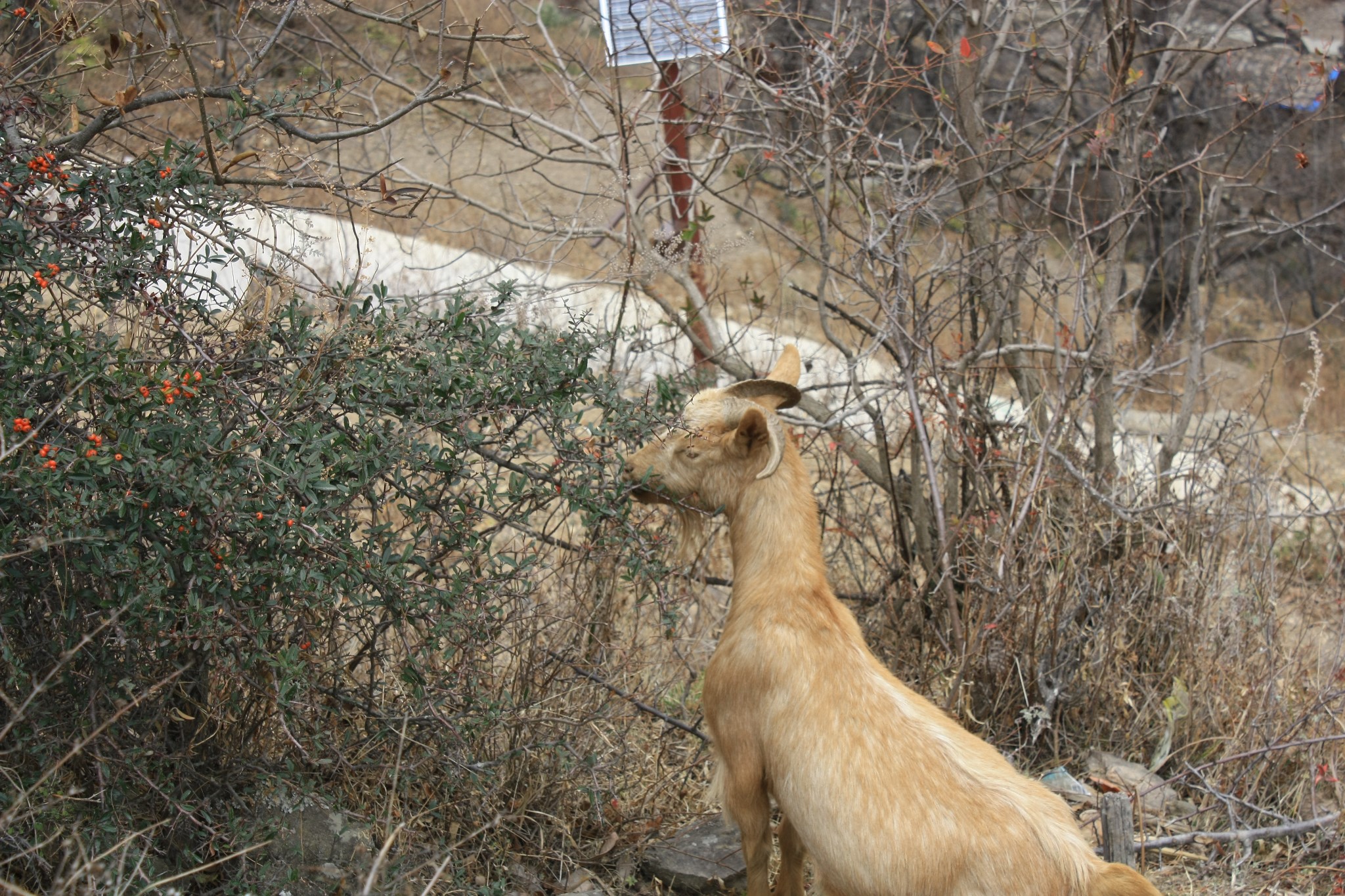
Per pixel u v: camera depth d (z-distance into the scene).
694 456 3.80
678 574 4.20
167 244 3.20
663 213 7.71
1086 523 5.45
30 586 3.13
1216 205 6.25
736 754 3.59
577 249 8.88
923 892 3.12
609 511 3.82
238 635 3.14
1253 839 4.36
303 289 4.07
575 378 3.74
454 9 8.41
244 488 3.10
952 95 6.45
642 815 4.23
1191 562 5.45
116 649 3.24
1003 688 4.95
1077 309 5.29
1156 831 4.59
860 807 3.23
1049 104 8.25
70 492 2.86
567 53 5.93
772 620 3.58
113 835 3.16
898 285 5.13
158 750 3.30
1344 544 6.34
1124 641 5.41
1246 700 5.09
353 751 3.75
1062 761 5.11
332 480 3.33
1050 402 5.78
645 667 4.80
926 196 5.24
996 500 5.51
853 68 5.52
